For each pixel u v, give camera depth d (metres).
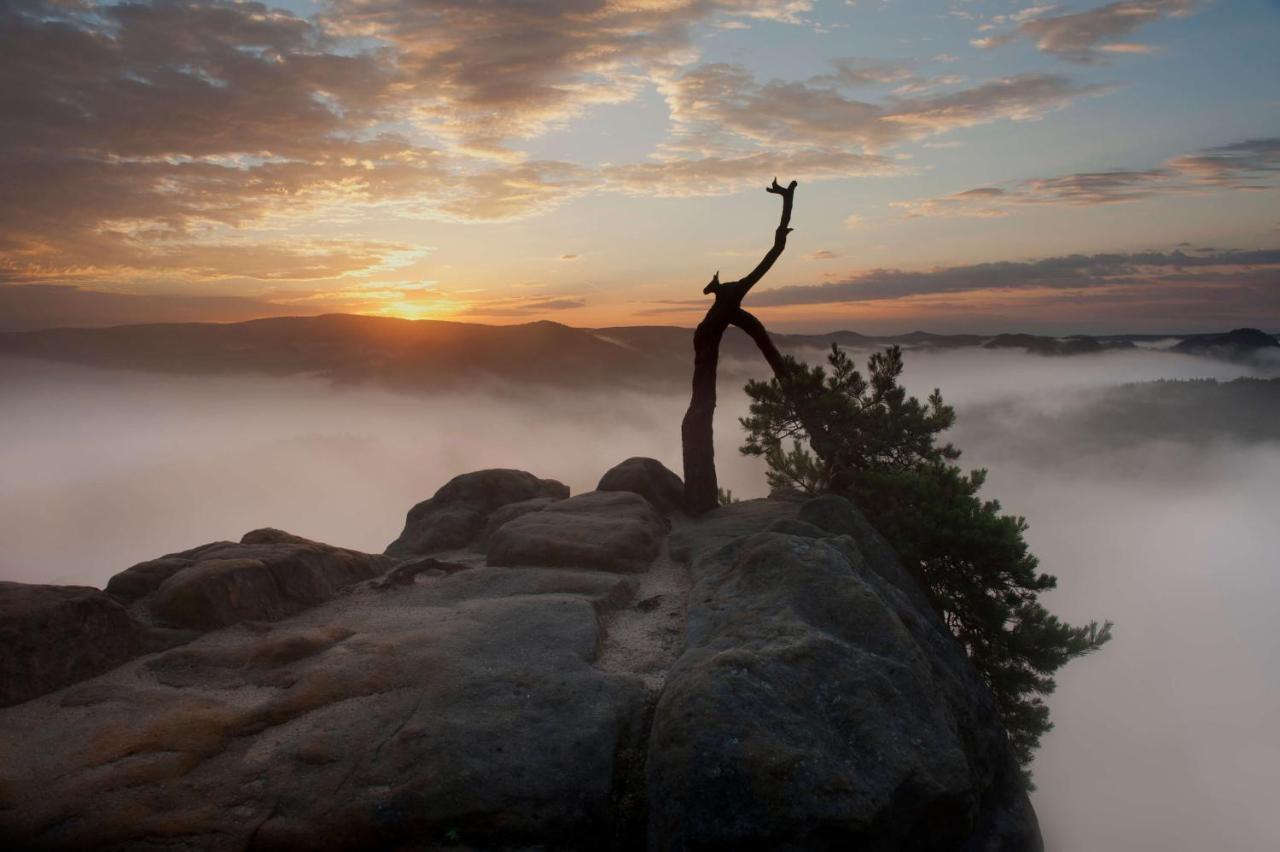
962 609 16.53
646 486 19.84
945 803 7.86
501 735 8.43
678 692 8.09
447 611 12.42
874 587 11.69
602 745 8.47
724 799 7.07
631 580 14.08
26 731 8.67
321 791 7.67
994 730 11.02
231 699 9.46
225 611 11.99
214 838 7.21
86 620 10.38
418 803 7.55
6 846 7.09
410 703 9.06
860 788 7.34
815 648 8.81
